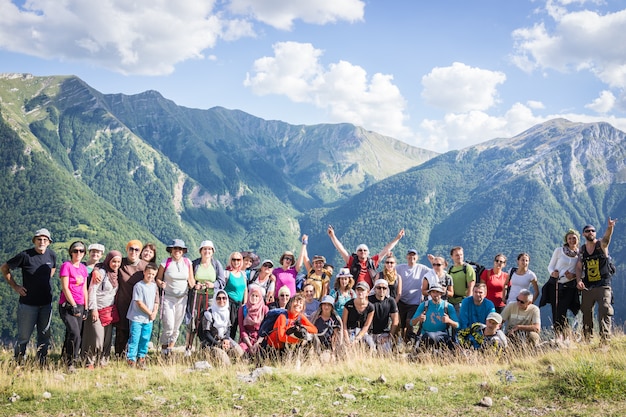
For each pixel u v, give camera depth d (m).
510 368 10.38
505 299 14.04
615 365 9.55
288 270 14.96
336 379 9.62
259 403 8.23
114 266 11.90
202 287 12.77
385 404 8.10
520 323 12.84
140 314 11.55
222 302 12.30
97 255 11.76
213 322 12.18
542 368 10.09
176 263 12.59
